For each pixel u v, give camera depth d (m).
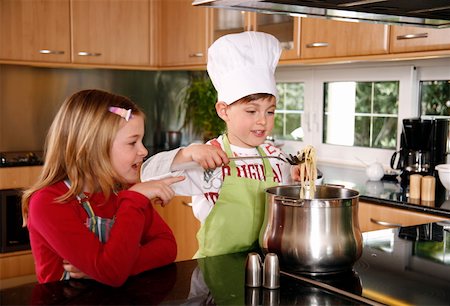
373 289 1.12
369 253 1.40
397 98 3.11
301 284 1.15
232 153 1.68
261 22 3.29
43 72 3.94
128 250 1.19
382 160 3.21
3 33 3.47
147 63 4.00
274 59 1.66
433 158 2.74
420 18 1.81
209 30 3.59
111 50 3.84
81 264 1.19
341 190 1.36
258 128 1.62
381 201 2.40
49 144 1.37
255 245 1.57
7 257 3.40
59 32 3.65
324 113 3.55
